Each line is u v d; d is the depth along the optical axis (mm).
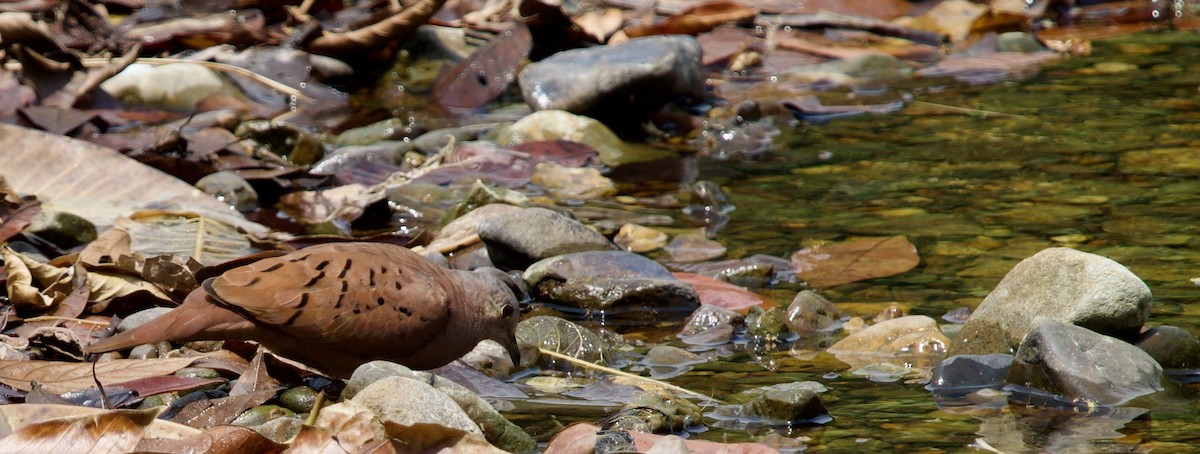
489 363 6426
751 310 7414
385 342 5754
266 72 12906
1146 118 11688
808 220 9219
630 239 8812
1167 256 8102
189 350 6352
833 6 15773
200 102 12078
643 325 7398
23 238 7938
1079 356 5941
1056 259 6562
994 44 14695
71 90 11461
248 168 9961
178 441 4742
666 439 4660
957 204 9461
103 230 8359
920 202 9555
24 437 4504
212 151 10078
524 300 7738
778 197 9836
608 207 9641
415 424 4574
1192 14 16016
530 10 13836
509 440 5293
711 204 9492
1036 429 5477
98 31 13039
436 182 10250
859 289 7793
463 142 11180
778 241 8766
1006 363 6191
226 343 6309
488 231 8102
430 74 13508
